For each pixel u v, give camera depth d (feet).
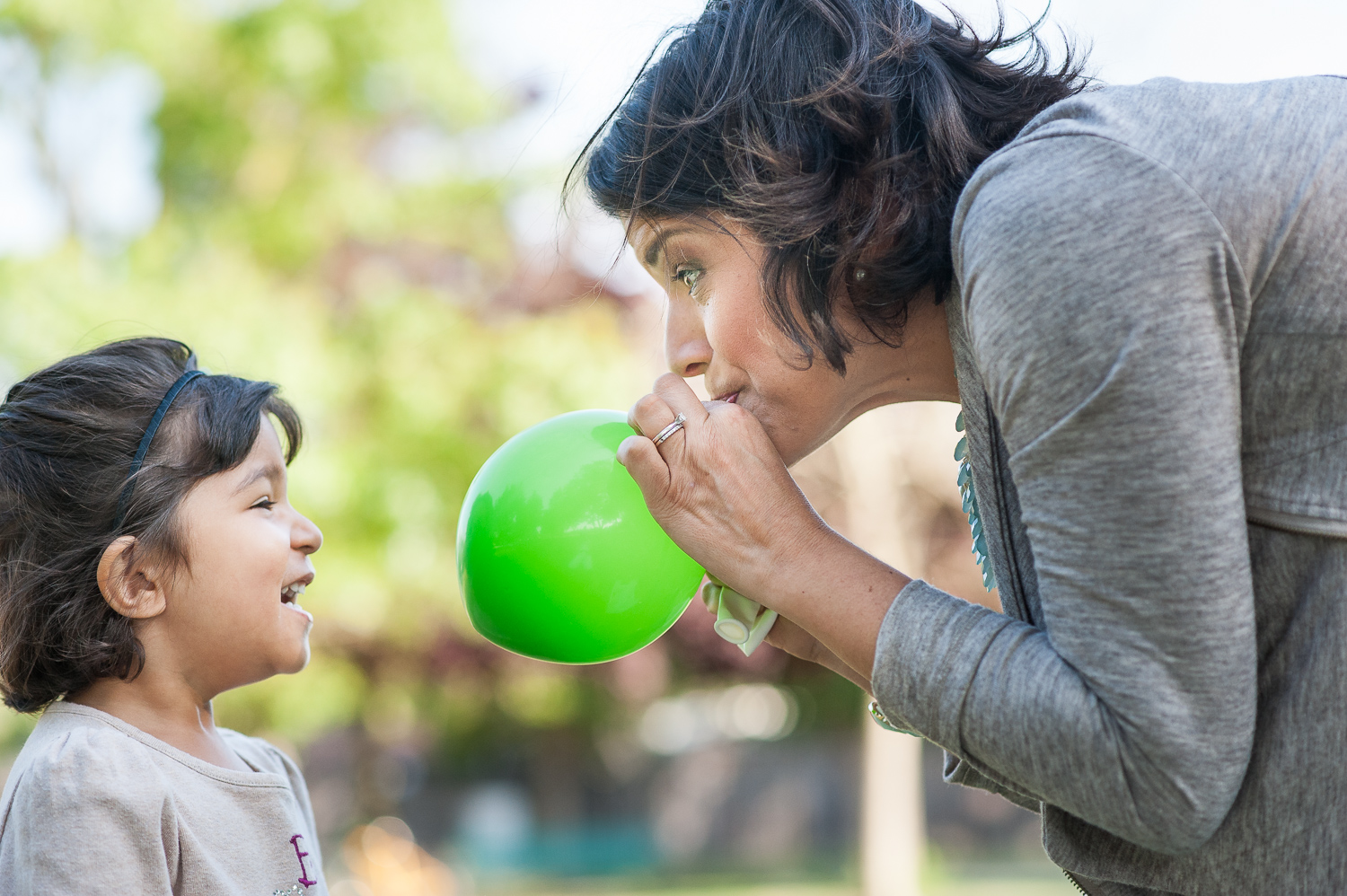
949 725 3.60
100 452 5.20
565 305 28.63
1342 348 3.29
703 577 5.11
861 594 3.94
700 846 43.78
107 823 4.61
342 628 28.71
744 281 4.38
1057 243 3.33
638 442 4.23
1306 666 3.40
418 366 27.50
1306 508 3.38
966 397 4.09
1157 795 3.28
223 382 5.64
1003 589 4.17
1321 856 3.37
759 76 4.32
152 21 29.14
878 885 31.83
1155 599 3.22
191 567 5.21
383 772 41.55
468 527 4.92
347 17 29.43
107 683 5.19
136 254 28.04
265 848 5.20
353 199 29.01
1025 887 32.96
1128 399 3.22
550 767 44.50
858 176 4.08
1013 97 4.40
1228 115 3.45
